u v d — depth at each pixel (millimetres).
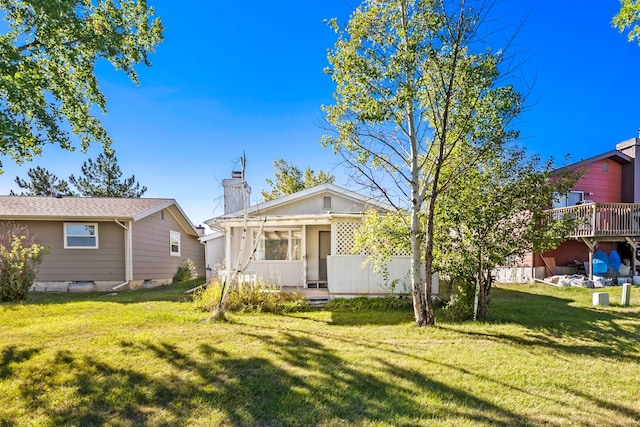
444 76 5727
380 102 5668
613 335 5555
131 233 13289
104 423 2895
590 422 2924
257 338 5301
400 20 5918
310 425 2881
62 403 3201
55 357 4344
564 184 6969
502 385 3631
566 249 13500
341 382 3686
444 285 10070
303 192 12445
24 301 8773
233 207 13617
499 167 6879
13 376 3775
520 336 5508
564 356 4535
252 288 8164
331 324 6445
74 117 7797
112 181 27625
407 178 6512
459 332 5758
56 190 26688
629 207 12016
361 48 5875
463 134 5949
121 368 4012
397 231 7062
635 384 3674
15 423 2877
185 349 4703
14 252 9211
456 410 3115
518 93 5734
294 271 11172
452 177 6305
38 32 6238
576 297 9719
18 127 6027
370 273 9320
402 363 4238
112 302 8773
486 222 6398
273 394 3416
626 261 13609
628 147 14680
